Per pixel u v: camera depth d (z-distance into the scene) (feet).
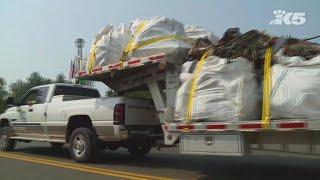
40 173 36.24
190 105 31.32
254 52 29.25
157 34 35.96
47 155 49.78
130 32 38.24
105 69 38.47
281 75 27.17
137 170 37.29
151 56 35.09
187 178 33.06
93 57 39.55
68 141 44.52
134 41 36.73
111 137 40.16
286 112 26.48
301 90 26.00
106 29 40.01
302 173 35.12
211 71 30.42
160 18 36.32
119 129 39.29
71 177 34.14
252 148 29.09
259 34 30.09
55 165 40.75
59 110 45.09
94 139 41.47
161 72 36.11
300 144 27.17
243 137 28.84
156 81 36.63
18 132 52.01
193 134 31.40
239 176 33.88
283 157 46.11
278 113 26.86
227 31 32.09
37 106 48.37
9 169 38.68
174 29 36.27
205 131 30.55
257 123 27.73
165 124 33.91
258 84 29.04
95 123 41.19
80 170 37.47
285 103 26.45
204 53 32.37
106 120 40.24
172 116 34.01
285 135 27.76
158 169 37.83
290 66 27.09
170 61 34.53
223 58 30.35
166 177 33.53
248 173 35.27
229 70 29.68
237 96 28.96
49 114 46.32
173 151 53.52
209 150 30.40
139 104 40.68
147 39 36.09
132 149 45.01
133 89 40.37
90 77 41.01
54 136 46.11
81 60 41.45
